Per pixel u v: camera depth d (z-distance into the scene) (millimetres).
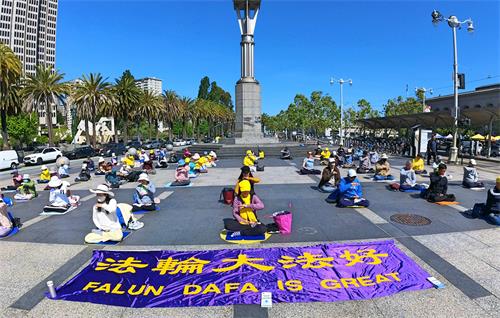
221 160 26203
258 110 33781
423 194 11039
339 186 10297
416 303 4793
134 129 93125
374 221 8547
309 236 7480
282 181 15023
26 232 8164
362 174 16844
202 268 5836
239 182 7656
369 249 6508
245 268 5805
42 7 125250
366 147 37469
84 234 7938
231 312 4633
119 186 14531
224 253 6383
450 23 20594
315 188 13203
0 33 113125
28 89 38438
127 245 7148
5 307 4836
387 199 11000
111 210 7520
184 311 4668
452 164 21453
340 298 4926
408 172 12359
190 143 69562
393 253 6352
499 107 23062
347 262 6000
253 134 33625
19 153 31250
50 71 41312
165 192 12859
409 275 5551
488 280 5406
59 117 112500
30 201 12070
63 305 4855
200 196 12031
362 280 5402
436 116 26344
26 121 56750
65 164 19141
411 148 26453
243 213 7578
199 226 8398
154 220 9000
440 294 5016
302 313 4590
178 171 14445
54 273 5914
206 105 84938
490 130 25812
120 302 4887
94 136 44438
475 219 8594
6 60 30375
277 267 5828
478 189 12539
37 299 5031
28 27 120500
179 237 7582
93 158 38125
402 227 8039
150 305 4801
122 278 5551
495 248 6680
